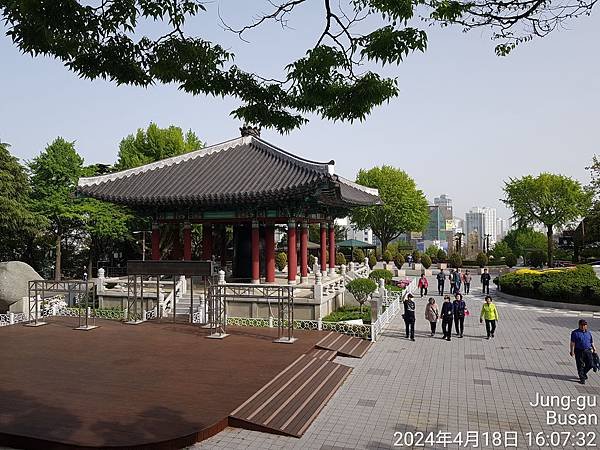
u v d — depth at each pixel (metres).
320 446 10.62
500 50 8.84
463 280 43.12
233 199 25.64
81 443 9.81
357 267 43.38
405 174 81.44
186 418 11.18
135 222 50.00
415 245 117.62
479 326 26.08
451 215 148.75
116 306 27.34
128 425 10.74
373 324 21.84
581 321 15.87
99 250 53.75
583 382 15.54
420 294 40.72
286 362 15.87
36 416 11.23
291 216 27.47
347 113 9.79
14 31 8.38
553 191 64.50
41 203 43.75
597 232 59.19
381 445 10.78
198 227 53.66
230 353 17.08
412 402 13.71
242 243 32.56
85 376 14.38
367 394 14.44
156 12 8.79
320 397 13.75
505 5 7.74
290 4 9.02
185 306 25.95
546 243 87.31
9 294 25.86
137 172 30.94
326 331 21.56
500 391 14.73
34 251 49.72
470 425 12.03
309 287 24.72
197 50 9.48
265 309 25.02
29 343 18.77
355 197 35.12
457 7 7.83
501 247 86.94
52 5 7.86
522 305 34.38
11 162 40.00
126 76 9.56
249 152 31.42
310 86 9.50
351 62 9.34
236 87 10.42
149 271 22.36
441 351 20.12
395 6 8.37
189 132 60.91
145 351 17.39
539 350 20.31
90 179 29.55
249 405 12.16
